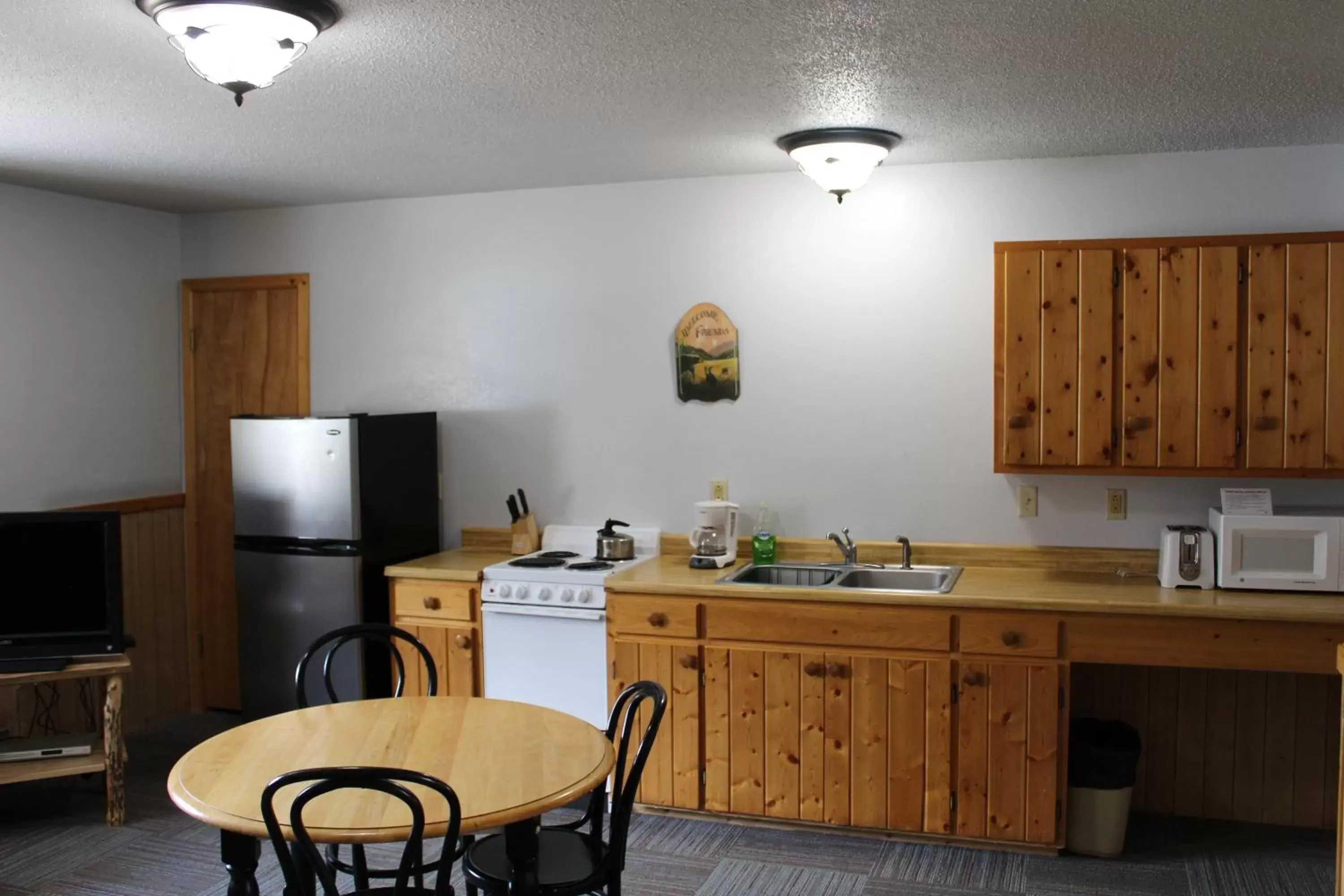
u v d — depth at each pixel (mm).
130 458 5098
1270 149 3934
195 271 5328
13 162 4055
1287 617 3426
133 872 3689
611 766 2598
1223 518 3699
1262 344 3734
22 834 3990
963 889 3492
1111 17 2537
